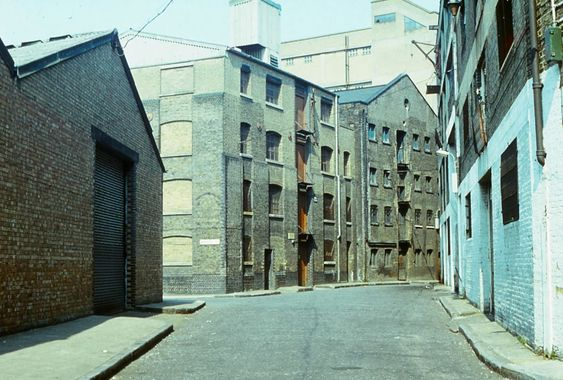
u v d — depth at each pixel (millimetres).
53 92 13844
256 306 21016
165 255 33906
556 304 9266
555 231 9289
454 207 27250
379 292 30234
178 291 33406
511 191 12062
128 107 19156
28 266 12617
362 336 12844
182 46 34469
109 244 17922
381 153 48969
